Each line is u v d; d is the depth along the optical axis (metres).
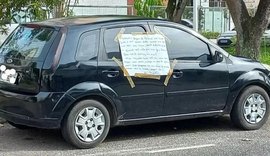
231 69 7.44
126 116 6.79
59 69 6.32
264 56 18.27
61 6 9.66
